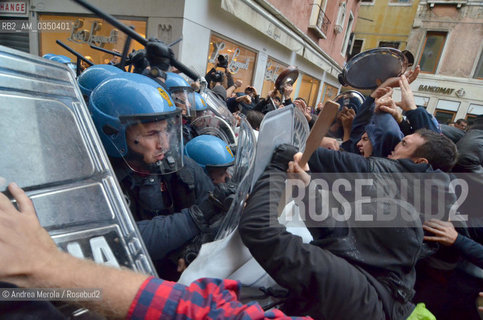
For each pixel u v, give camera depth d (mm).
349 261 558
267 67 6023
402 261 540
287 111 712
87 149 530
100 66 1036
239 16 4047
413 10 11594
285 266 502
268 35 5012
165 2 3516
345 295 480
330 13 8117
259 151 597
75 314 357
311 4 6762
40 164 457
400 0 11758
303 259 497
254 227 531
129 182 774
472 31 9367
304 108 1978
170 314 334
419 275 996
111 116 706
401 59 1141
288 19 5582
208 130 1567
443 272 940
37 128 483
